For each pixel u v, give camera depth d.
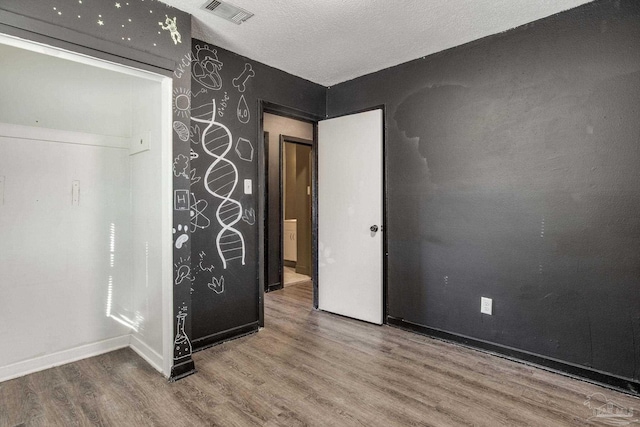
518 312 2.43
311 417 1.76
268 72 3.10
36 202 2.25
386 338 2.84
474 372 2.26
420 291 2.95
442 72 2.79
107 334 2.55
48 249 2.30
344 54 2.86
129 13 1.93
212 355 2.49
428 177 2.89
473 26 2.40
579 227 2.18
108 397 1.93
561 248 2.25
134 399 1.91
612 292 2.07
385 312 3.19
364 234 3.24
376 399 1.93
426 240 2.90
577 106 2.17
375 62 3.02
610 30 2.05
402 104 3.05
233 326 2.82
